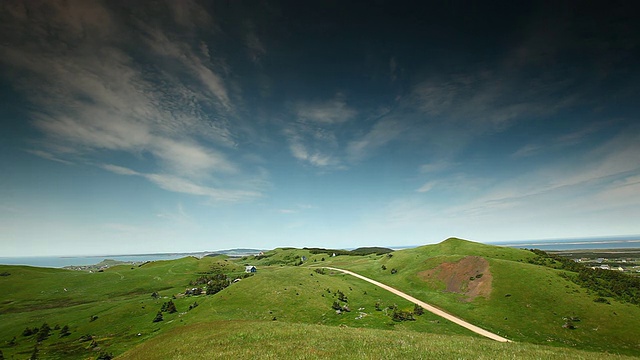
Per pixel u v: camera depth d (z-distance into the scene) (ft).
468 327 252.42
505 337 229.45
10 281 599.57
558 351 93.56
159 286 583.17
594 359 81.10
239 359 70.64
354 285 427.74
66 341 307.78
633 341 209.15
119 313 380.58
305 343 84.23
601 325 232.53
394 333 109.70
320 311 310.86
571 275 339.98
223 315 305.32
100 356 243.40
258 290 372.38
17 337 333.62
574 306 264.11
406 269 488.85
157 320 338.75
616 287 292.61
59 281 610.65
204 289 504.02
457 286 364.99
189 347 92.38
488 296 314.96
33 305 478.59
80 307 448.65
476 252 489.67
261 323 132.98
